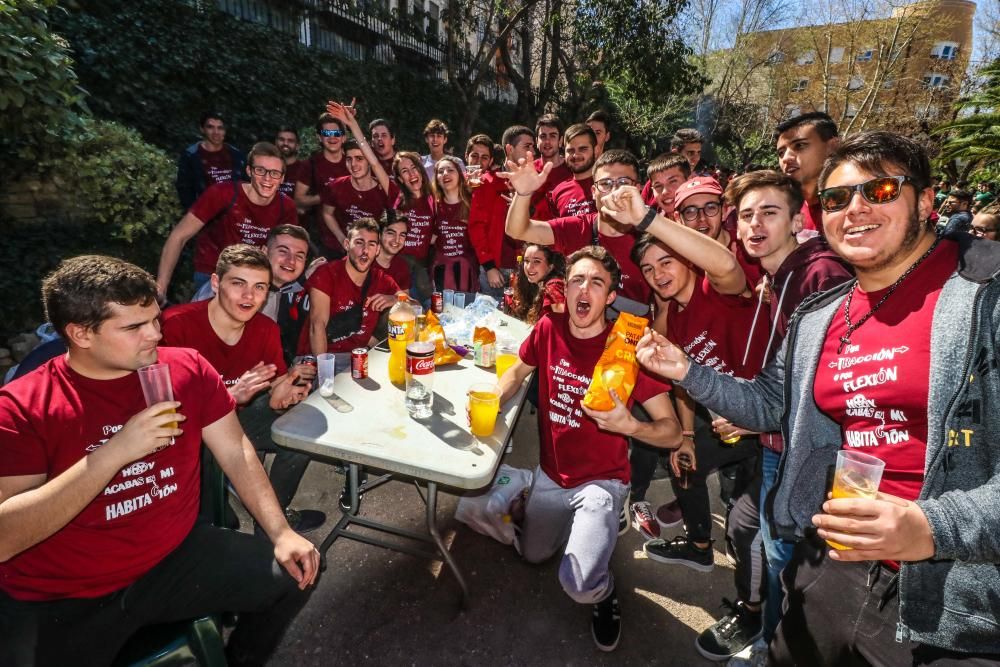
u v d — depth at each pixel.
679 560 2.62
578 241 3.31
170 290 4.91
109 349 1.38
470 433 2.00
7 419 1.31
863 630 1.25
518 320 3.51
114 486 1.44
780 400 1.60
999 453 1.04
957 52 24.16
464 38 12.30
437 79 13.34
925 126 20.88
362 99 10.34
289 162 5.27
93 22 5.59
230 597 1.59
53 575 1.40
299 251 3.00
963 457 1.09
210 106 6.95
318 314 3.14
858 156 1.22
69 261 1.36
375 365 2.66
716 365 2.23
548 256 3.64
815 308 1.47
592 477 2.23
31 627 1.37
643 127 18.00
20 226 4.13
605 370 1.85
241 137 7.38
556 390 2.25
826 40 24.98
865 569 1.29
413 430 1.99
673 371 1.63
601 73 12.48
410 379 2.18
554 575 2.49
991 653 1.06
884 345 1.24
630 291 3.26
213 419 1.72
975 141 11.20
